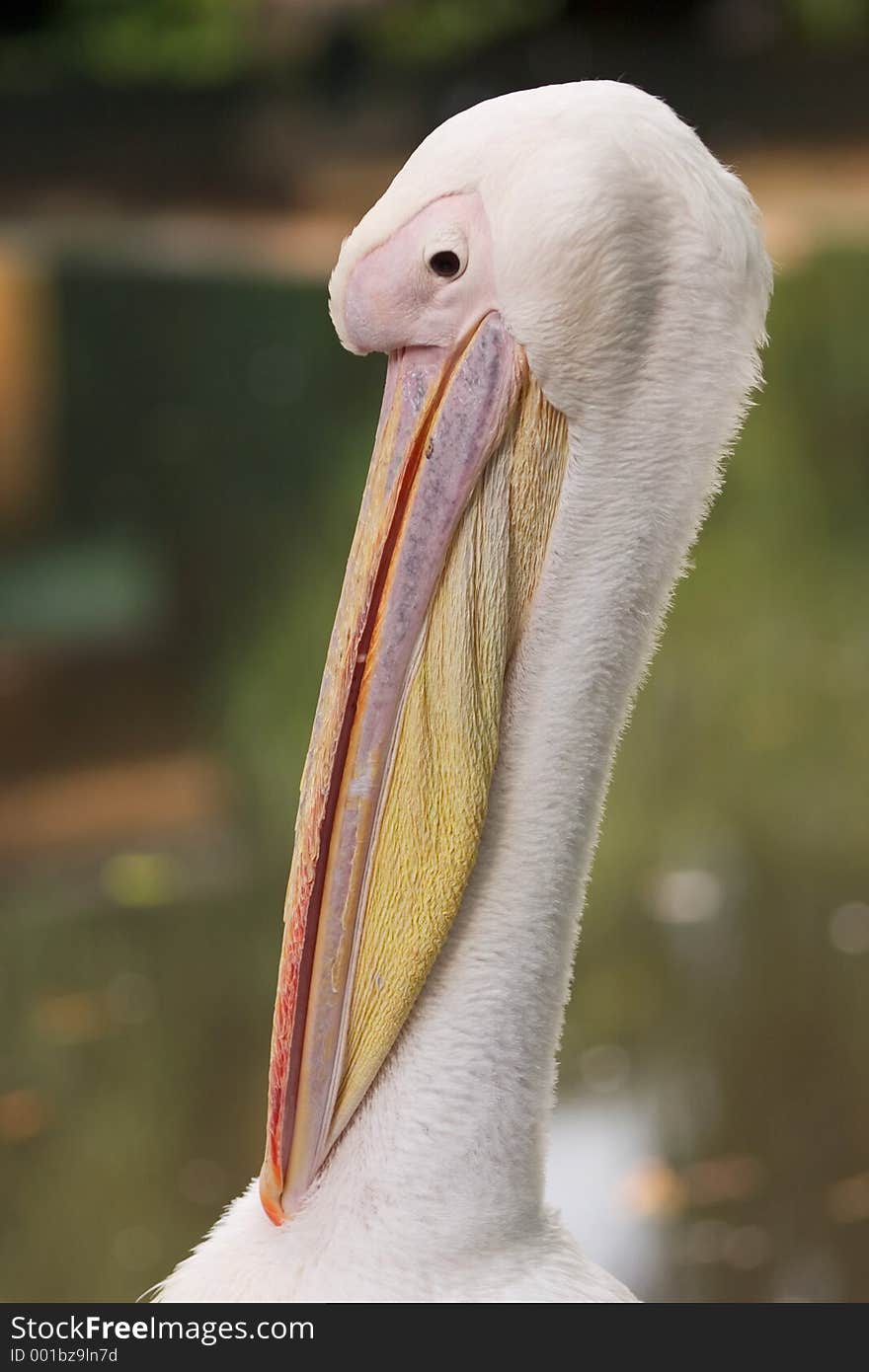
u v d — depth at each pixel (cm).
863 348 2466
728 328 341
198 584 1689
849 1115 769
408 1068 350
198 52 4072
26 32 4159
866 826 1085
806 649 1448
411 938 347
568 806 353
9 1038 840
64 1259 675
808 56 3741
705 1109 774
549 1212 366
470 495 348
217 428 2370
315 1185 354
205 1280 359
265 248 3353
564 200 329
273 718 1334
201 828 1120
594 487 346
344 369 2683
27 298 3052
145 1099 791
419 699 350
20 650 1488
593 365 338
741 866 1036
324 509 1970
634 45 3916
